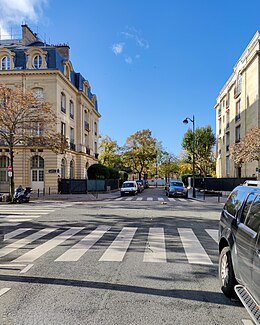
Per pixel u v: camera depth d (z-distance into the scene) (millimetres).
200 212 16078
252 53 32188
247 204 4352
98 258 6855
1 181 35375
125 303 4363
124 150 59375
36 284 5184
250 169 32969
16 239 9086
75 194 33375
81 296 4629
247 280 3768
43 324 3729
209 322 3777
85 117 46625
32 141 25922
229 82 42844
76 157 41781
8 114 24188
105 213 15531
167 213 15562
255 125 31438
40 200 25688
